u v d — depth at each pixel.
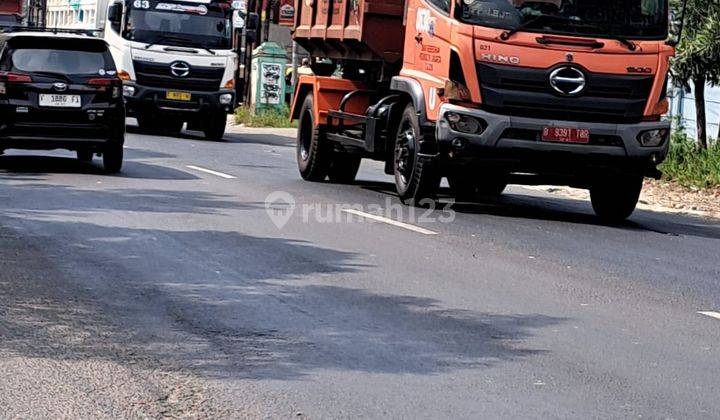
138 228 19.38
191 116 45.06
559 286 15.91
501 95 22.28
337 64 28.62
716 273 17.67
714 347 12.73
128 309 13.60
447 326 13.25
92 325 12.82
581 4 22.48
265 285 15.16
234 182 27.38
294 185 27.27
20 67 27.05
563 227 22.48
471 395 10.59
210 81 44.81
